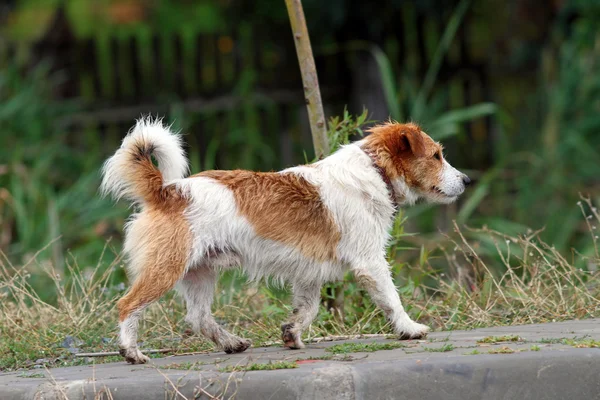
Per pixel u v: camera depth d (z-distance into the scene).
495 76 21.52
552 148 18.88
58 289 11.04
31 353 9.55
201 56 21.33
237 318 10.63
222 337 8.79
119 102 20.92
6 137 18.97
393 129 9.09
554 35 21.50
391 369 6.68
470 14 21.42
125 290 11.27
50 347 9.75
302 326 8.70
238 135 20.20
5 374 8.38
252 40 21.70
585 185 18.44
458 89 20.81
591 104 19.25
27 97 19.64
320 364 6.96
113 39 21.39
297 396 6.59
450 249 15.47
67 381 7.17
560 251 16.48
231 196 8.33
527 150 19.73
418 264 12.19
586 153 18.64
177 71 21.31
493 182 18.98
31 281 13.83
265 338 9.84
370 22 19.80
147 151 8.39
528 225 17.94
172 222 8.19
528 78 22.06
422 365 6.74
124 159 8.35
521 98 21.56
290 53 21.75
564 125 19.28
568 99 19.42
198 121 20.58
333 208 8.56
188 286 8.78
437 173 9.11
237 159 20.34
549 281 11.47
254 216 8.34
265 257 8.48
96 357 9.28
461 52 20.97
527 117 20.42
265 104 20.84
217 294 11.48
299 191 8.54
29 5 23.19
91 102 20.80
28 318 10.64
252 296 11.28
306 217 8.49
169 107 20.66
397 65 20.64
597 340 7.55
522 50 21.92
